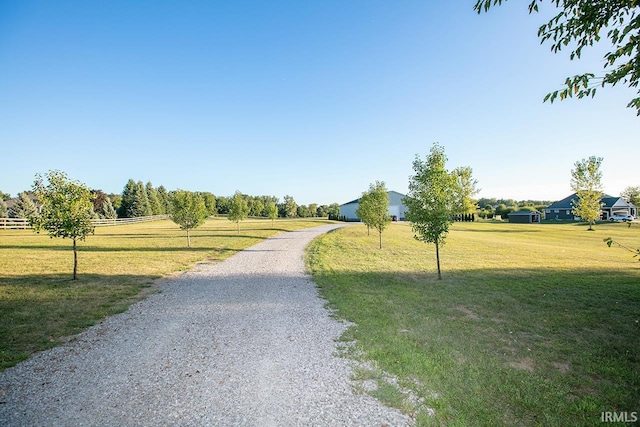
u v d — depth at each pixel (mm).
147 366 5070
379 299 8953
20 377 4695
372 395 4254
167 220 70500
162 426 3627
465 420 3725
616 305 8320
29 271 12406
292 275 12469
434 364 5059
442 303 8594
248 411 3904
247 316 7566
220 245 21969
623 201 54375
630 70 4137
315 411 3902
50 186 10891
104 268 13305
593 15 4281
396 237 28203
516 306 8273
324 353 5531
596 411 3896
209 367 5035
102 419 3742
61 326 6797
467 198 49625
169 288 10320
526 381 4547
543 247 21594
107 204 69062
